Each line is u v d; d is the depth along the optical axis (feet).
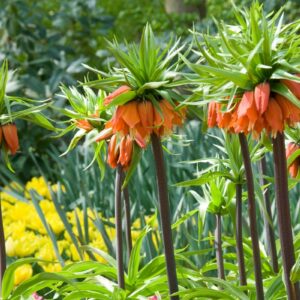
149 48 12.44
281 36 12.72
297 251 14.66
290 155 15.15
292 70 11.75
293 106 11.77
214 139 29.19
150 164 26.11
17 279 17.94
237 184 14.51
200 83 11.87
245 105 11.66
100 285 14.60
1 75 13.29
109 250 19.22
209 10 55.01
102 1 60.29
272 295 13.87
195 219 23.02
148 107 12.26
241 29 13.11
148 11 54.44
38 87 37.06
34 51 39.70
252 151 14.69
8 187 29.37
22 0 39.86
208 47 12.16
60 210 19.42
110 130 14.42
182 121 12.80
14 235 21.68
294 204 23.97
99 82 12.47
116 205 15.06
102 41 48.29
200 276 14.60
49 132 36.58
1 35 40.06
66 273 14.53
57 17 43.37
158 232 22.21
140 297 14.40
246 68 11.48
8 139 13.43
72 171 28.35
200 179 14.02
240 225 14.66
